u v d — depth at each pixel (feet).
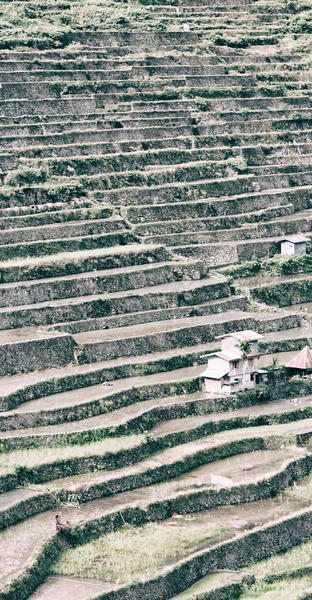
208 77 481.05
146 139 442.50
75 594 247.91
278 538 277.85
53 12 496.23
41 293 364.38
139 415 315.17
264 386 339.57
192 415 326.44
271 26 529.86
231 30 518.37
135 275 378.73
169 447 310.04
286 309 392.27
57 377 325.21
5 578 246.88
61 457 291.79
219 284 385.50
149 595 251.60
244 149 456.86
